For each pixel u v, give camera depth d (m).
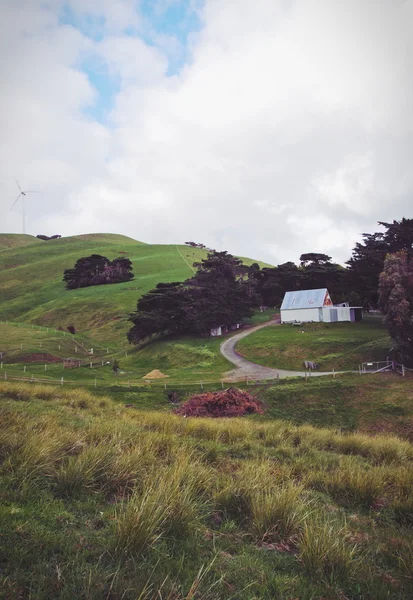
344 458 9.88
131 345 76.62
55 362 55.75
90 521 4.55
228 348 59.47
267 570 4.02
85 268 130.12
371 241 75.31
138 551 3.86
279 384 38.25
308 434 13.27
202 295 76.56
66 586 3.16
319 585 3.80
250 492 5.83
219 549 4.34
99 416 13.16
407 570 4.24
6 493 4.73
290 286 95.06
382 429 29.61
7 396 14.84
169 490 5.04
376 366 44.00
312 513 5.58
